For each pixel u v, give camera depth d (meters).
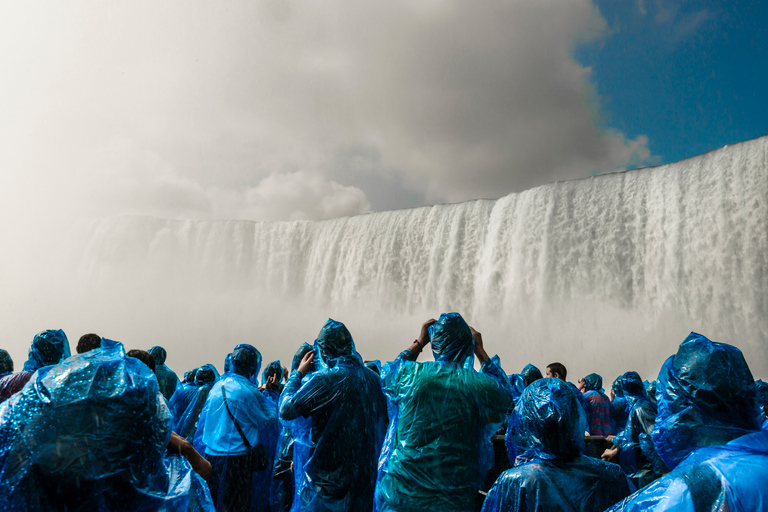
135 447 1.61
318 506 2.88
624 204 21.34
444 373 2.65
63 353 3.56
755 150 17.92
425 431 2.54
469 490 2.50
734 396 1.43
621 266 21.05
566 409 1.90
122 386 1.63
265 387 4.64
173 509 1.77
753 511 1.26
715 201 18.75
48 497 1.50
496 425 2.67
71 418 1.53
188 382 5.48
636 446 3.67
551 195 23.41
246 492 3.55
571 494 1.83
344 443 2.96
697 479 1.34
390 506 2.51
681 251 19.44
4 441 1.54
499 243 24.59
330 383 3.02
